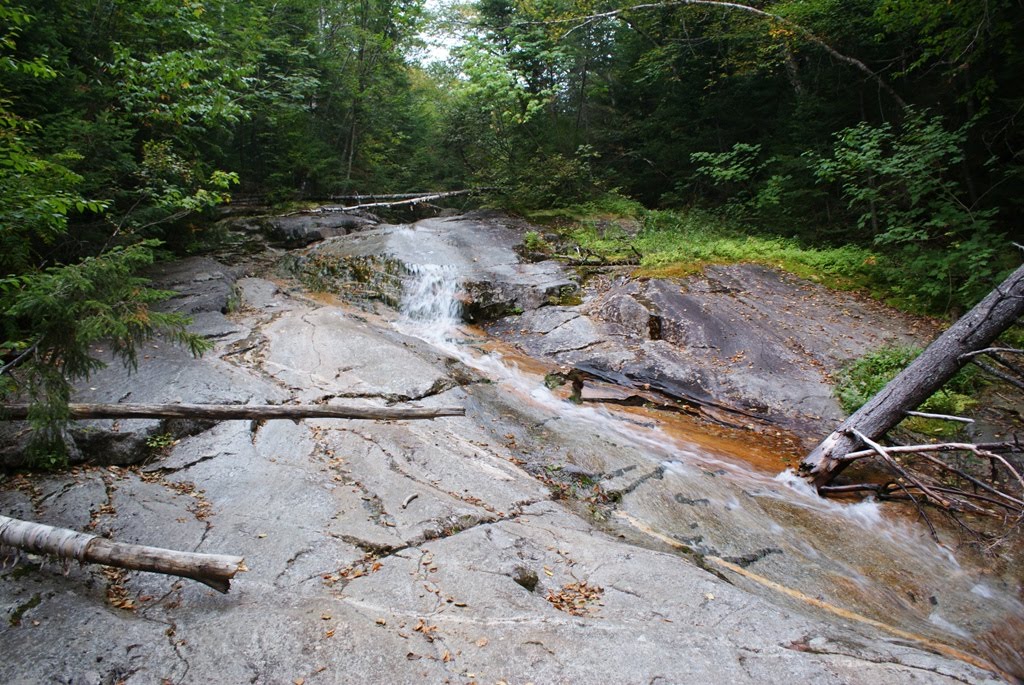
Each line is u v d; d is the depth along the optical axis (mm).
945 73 11375
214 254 12516
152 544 4078
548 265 11836
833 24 13164
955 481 6633
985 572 5152
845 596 4590
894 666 3324
